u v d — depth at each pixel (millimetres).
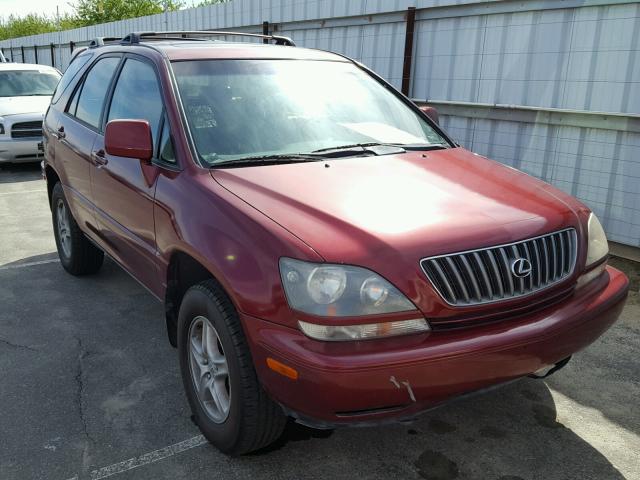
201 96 3332
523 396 3383
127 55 4078
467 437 3000
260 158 3090
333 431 3035
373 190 2756
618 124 5516
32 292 4871
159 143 3309
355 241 2322
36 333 4121
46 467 2744
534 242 2545
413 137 3703
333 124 3498
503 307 2432
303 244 2311
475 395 2416
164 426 3062
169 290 3139
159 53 3625
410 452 2879
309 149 3250
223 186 2803
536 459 2838
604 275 2945
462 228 2457
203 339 2842
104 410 3201
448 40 6973
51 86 11711
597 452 2896
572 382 3549
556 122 6023
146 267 3445
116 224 3791
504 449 2910
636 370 3707
